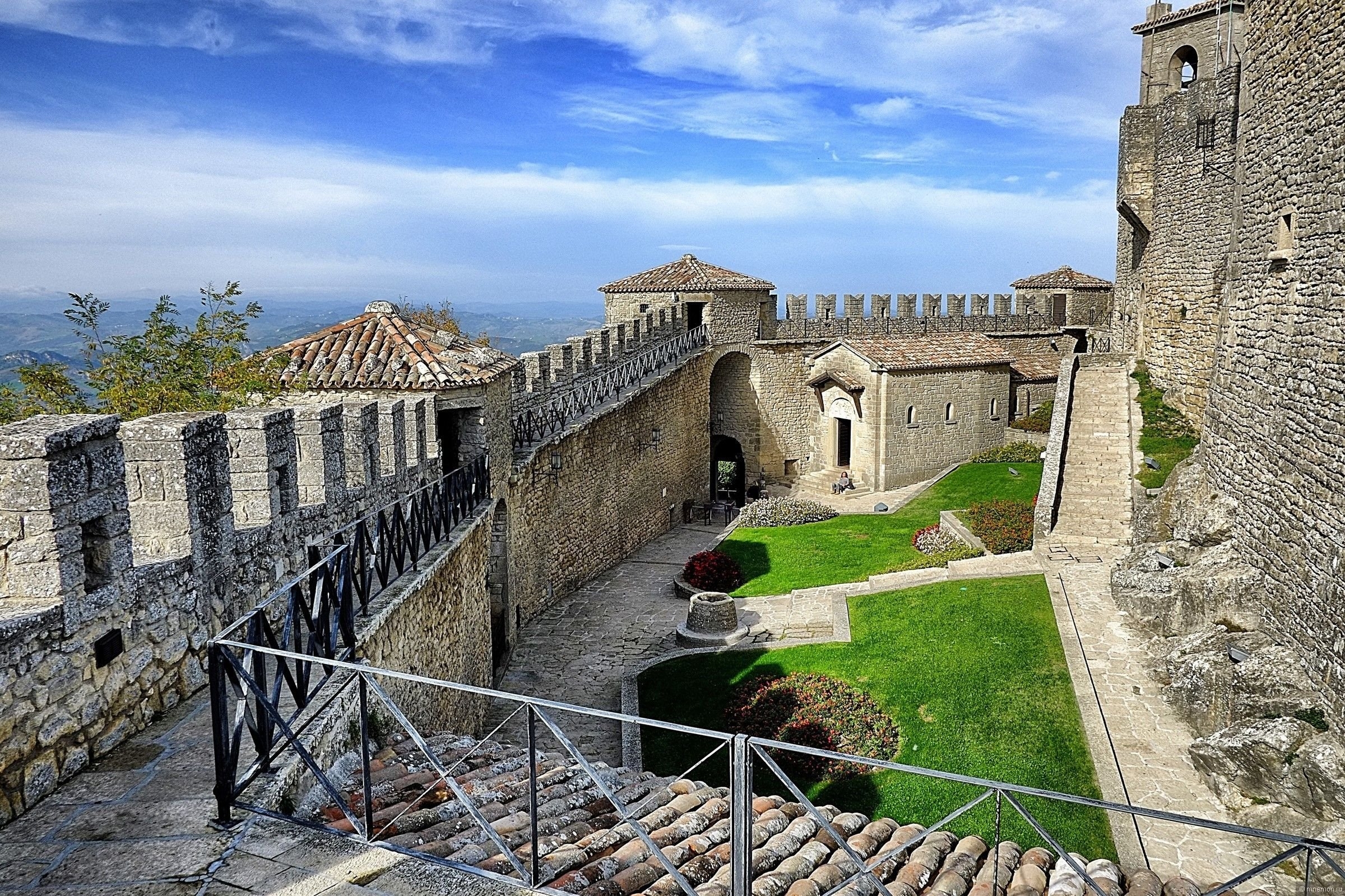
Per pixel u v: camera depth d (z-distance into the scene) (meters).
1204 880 9.41
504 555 19.00
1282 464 12.59
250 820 6.02
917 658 15.85
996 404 39.03
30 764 6.12
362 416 12.09
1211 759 10.94
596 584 25.61
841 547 25.94
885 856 5.98
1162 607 15.10
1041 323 49.16
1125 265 32.94
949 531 24.80
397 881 5.50
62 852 5.65
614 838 6.77
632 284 39.66
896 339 38.78
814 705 14.60
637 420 29.95
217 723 5.93
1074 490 22.92
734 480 46.22
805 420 41.81
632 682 17.30
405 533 11.33
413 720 10.66
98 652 6.76
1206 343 23.41
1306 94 12.28
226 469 8.65
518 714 16.62
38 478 6.24
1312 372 11.65
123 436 7.91
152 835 5.83
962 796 11.57
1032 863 7.99
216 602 8.41
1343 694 10.33
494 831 5.62
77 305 13.86
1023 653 15.26
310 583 10.09
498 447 18.06
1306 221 12.15
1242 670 11.59
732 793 4.98
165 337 14.25
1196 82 24.56
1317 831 9.69
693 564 24.41
